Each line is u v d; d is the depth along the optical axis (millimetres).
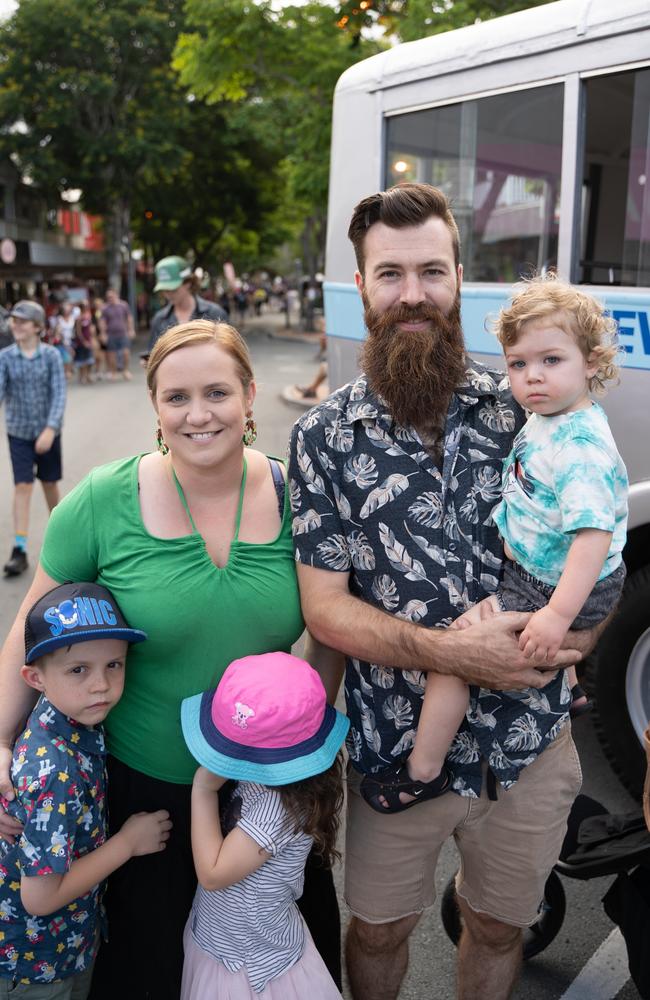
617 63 3311
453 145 4023
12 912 1875
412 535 1869
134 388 17766
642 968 2219
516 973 2279
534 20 3615
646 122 3275
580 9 3439
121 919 2031
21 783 1792
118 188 33156
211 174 36688
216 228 41344
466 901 2229
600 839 2416
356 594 2020
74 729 1868
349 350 4547
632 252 3414
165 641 1891
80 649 1780
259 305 53594
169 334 1864
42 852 1770
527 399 1810
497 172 3873
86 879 1852
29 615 1838
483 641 1776
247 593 1917
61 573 1974
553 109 3605
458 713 1874
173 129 32375
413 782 1937
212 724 1845
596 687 3549
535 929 2646
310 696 1822
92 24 30047
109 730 2023
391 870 2088
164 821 1990
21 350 6148
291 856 1876
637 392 3344
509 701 1929
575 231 3566
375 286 1915
